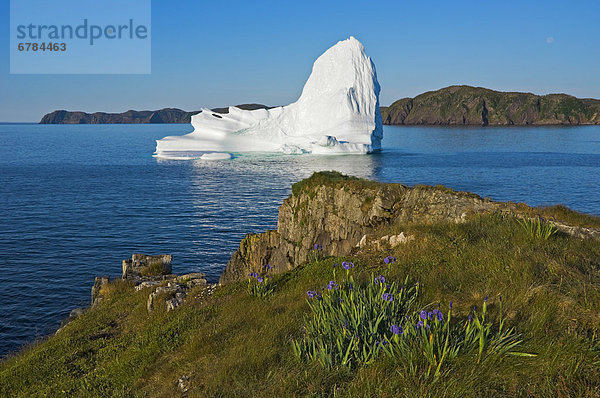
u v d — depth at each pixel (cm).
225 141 15862
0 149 19012
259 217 5169
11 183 8225
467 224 1047
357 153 14325
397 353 459
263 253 2439
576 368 392
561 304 527
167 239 4228
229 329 679
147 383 610
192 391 505
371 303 564
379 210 1786
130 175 9556
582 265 686
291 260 2303
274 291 877
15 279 3144
